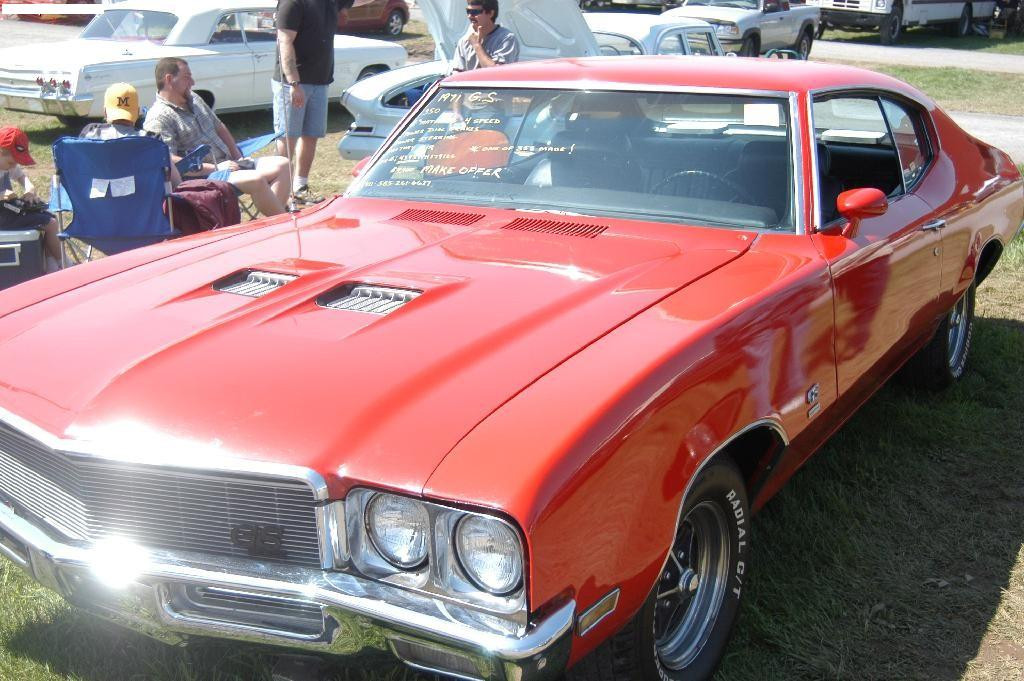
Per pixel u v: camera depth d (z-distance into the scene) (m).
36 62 11.51
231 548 2.30
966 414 4.67
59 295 3.16
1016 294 6.54
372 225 3.57
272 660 2.83
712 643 2.83
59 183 6.12
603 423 2.23
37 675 2.82
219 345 2.61
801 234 3.32
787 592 3.27
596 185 3.58
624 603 2.30
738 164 3.49
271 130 13.13
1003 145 12.66
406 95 9.34
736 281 2.96
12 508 2.70
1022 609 3.23
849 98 3.89
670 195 3.49
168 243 3.64
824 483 3.98
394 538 2.16
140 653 2.90
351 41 14.40
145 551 2.37
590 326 2.63
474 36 7.80
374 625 2.15
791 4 21.20
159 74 6.98
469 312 2.71
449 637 2.06
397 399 2.32
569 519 2.11
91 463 2.37
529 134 3.81
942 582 3.37
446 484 2.08
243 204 7.05
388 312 2.76
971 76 20.03
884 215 3.78
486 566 2.09
